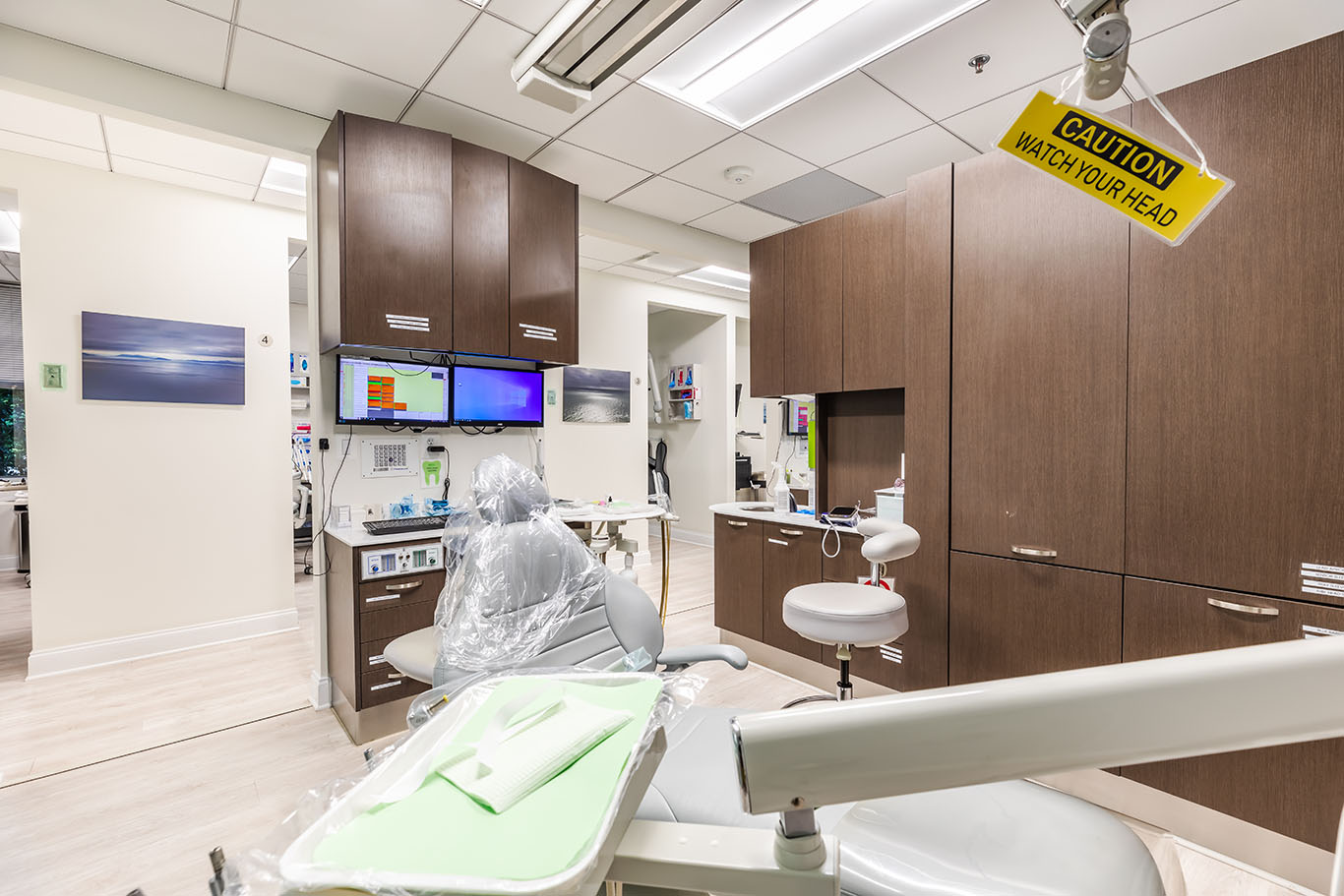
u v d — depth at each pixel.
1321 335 1.42
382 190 2.45
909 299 2.22
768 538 2.93
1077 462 1.81
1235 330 1.53
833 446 3.01
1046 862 0.73
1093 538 1.78
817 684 2.76
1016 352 1.94
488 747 0.62
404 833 0.51
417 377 2.85
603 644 1.49
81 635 3.00
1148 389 1.67
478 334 2.72
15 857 1.67
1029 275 1.90
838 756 0.35
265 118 2.54
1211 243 1.57
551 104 2.34
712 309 6.16
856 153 3.06
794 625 1.94
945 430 2.12
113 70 2.23
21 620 3.80
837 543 2.63
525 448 3.36
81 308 3.01
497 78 2.40
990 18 2.05
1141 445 1.69
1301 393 1.44
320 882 0.45
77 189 3.00
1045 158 0.99
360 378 2.69
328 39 2.15
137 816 1.84
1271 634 1.49
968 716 0.33
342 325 2.37
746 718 0.37
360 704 2.26
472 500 1.52
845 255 2.68
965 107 2.62
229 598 3.43
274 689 2.77
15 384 5.62
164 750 2.22
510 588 1.41
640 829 0.53
